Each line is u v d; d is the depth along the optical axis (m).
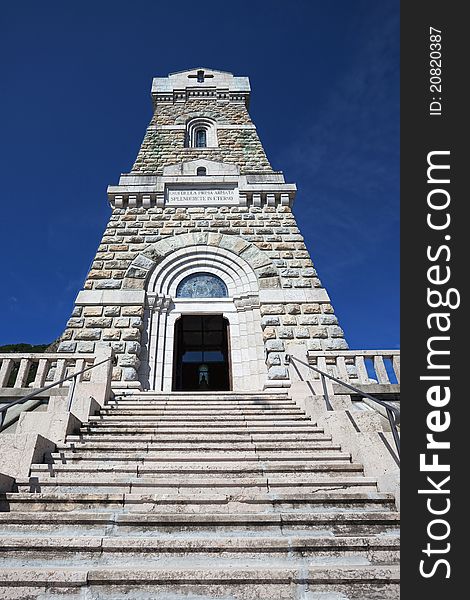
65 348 12.18
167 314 13.62
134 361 12.10
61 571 3.52
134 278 13.86
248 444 6.56
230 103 21.92
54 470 5.60
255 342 13.04
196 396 9.76
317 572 3.57
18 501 4.79
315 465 5.75
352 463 5.81
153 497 4.84
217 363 18.31
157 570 3.54
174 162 18.28
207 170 17.34
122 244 14.73
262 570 3.56
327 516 4.43
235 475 5.62
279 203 16.27
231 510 4.79
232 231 15.22
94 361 9.80
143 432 7.22
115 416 8.07
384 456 5.56
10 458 5.63
